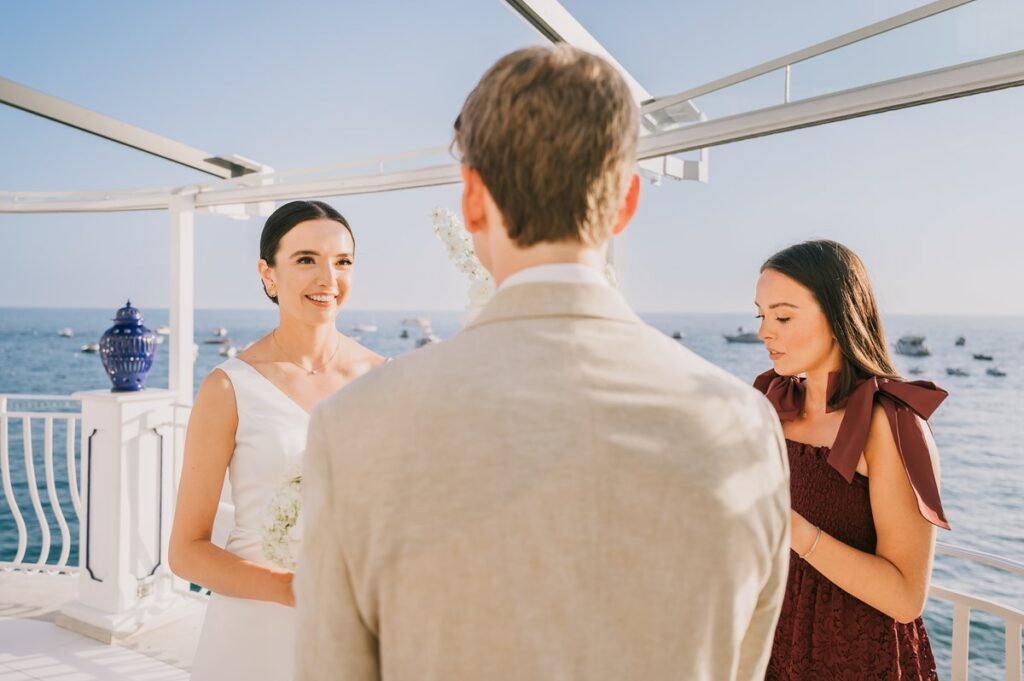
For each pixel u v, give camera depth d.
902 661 1.32
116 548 3.32
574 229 0.64
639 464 0.58
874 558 1.28
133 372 3.46
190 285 4.16
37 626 3.41
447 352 0.62
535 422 0.57
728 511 0.60
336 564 0.57
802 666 1.38
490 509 0.55
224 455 1.56
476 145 0.66
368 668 0.58
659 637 0.57
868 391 1.36
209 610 1.57
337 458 0.58
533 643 0.54
